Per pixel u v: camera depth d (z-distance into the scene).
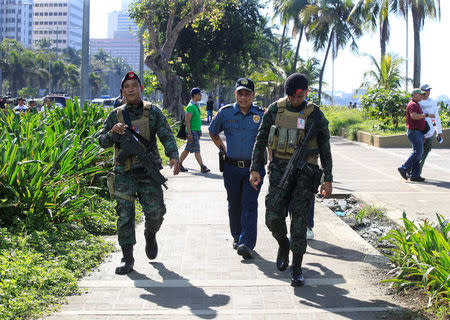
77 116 8.74
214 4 24.94
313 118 4.28
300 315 3.71
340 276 4.57
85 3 14.36
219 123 5.26
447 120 19.62
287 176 4.25
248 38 38.25
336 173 11.34
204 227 6.28
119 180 4.55
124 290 4.19
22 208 5.41
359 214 7.04
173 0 24.73
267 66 47.38
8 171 5.38
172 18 25.30
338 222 6.52
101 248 5.18
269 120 4.41
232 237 5.87
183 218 6.73
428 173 11.37
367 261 5.00
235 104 5.27
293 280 4.30
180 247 5.45
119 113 4.54
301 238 4.29
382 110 20.12
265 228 6.29
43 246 4.86
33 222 5.30
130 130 4.50
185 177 10.12
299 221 4.28
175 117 26.02
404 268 4.29
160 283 4.36
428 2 28.59
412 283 4.11
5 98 20.38
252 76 46.66
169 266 4.82
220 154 5.34
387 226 6.77
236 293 4.16
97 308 3.81
